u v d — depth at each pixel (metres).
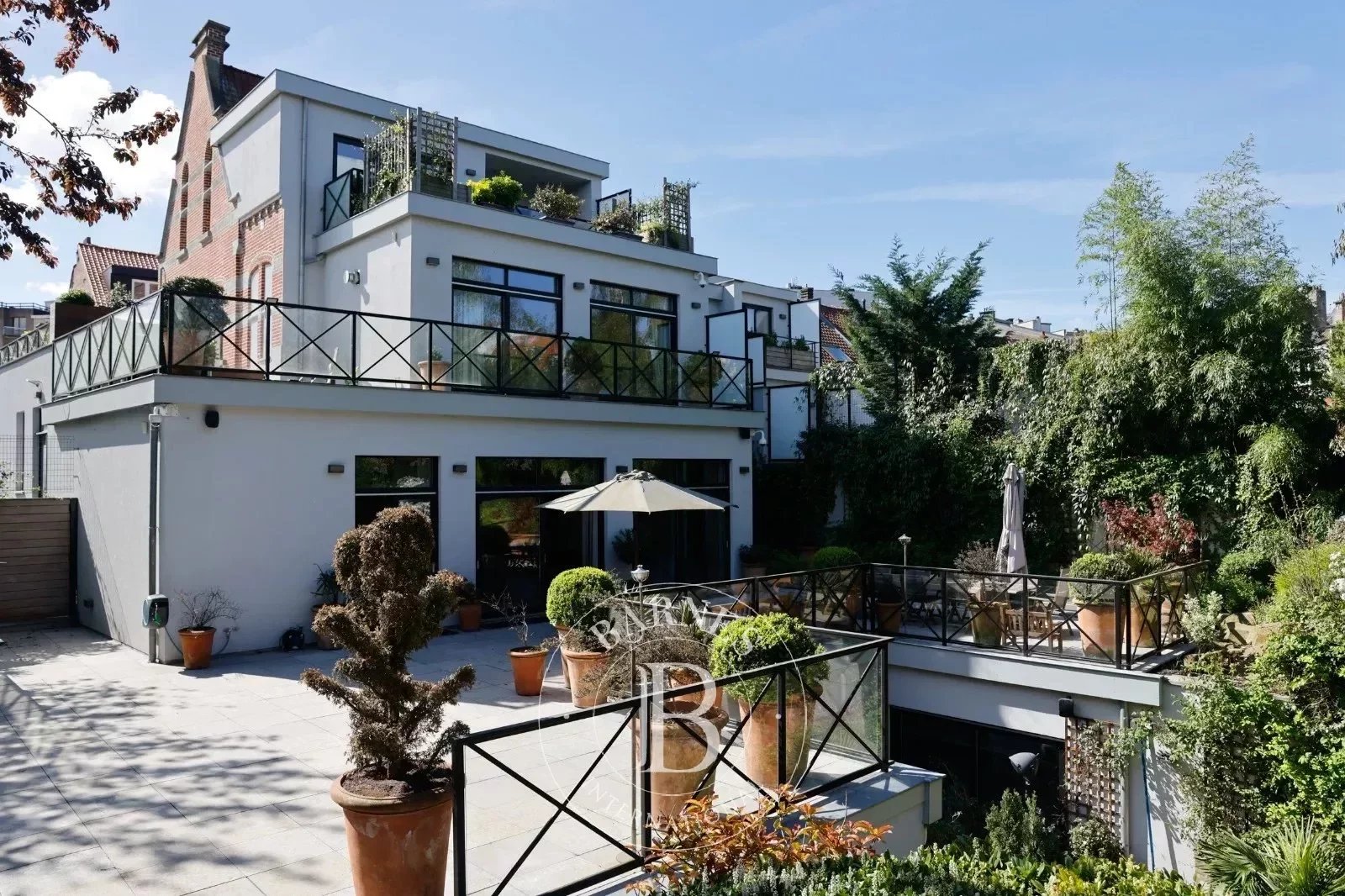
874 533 16.45
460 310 12.84
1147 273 12.80
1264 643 7.95
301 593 10.12
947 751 9.65
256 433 9.84
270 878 4.36
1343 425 12.35
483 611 11.76
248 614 9.73
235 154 15.39
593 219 17.66
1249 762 7.27
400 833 3.73
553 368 12.58
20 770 5.93
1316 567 8.95
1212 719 7.39
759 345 18.70
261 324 10.03
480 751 3.76
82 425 11.62
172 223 18.70
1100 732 8.31
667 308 15.90
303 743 6.53
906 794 5.62
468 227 12.84
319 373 10.55
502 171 16.89
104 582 10.75
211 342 9.62
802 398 17.98
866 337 18.44
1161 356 12.86
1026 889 4.83
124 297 17.34
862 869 3.86
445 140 12.70
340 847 4.73
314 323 10.57
